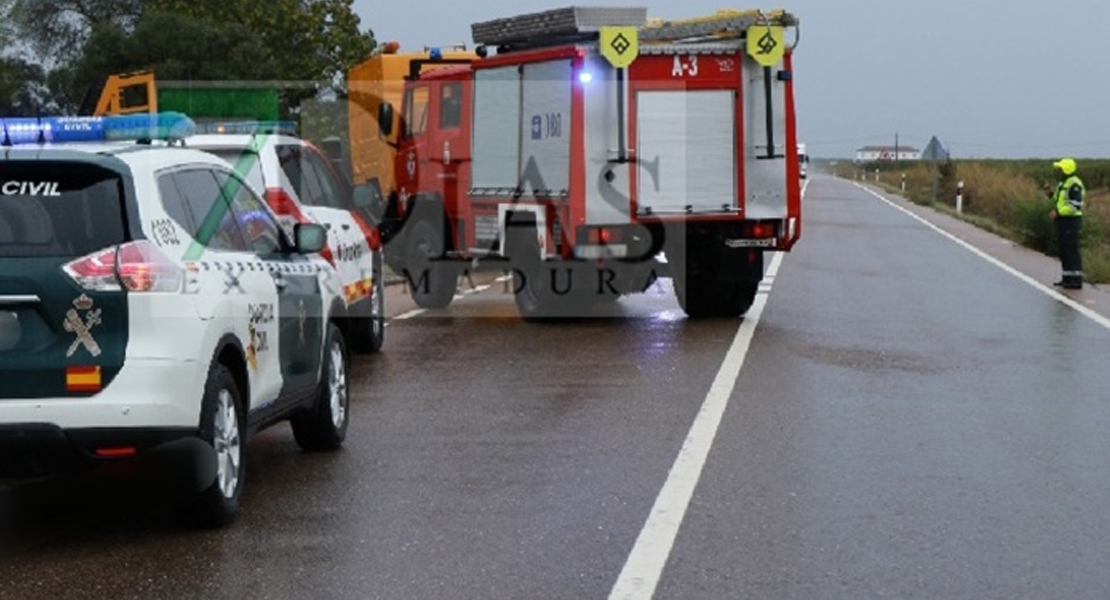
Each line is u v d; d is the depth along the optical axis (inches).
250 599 301.7
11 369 325.4
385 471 423.5
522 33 796.6
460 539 346.9
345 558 331.6
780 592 303.6
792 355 657.6
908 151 7628.0
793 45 792.3
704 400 538.0
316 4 2034.9
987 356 653.9
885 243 1472.7
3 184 336.2
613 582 311.4
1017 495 388.5
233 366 370.6
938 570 319.0
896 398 541.3
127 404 328.5
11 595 306.2
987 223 1802.4
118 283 329.7
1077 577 314.0
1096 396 545.6
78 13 2301.9
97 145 362.0
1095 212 1820.9
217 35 1867.6
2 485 414.9
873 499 384.2
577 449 451.2
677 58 772.6
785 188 794.2
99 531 358.6
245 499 389.4
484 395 555.2
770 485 399.9
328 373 449.7
